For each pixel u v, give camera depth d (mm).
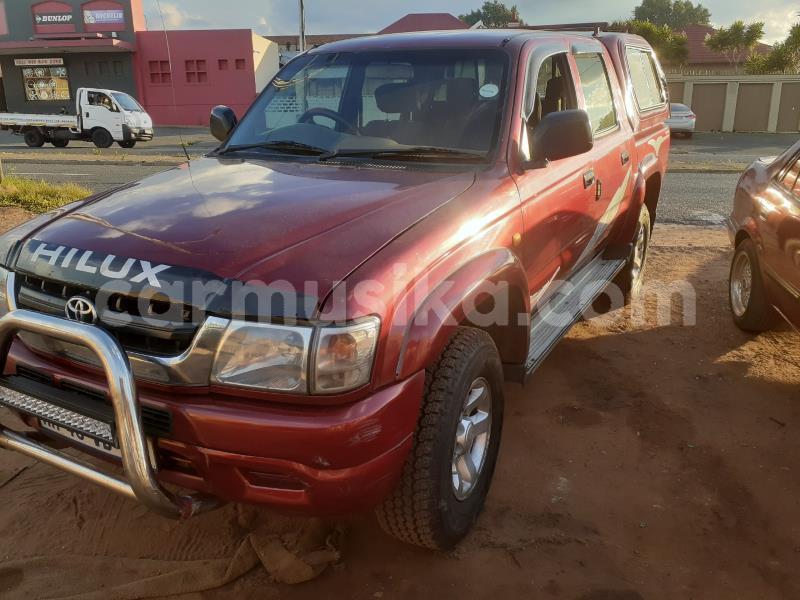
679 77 33406
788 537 2904
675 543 2857
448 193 2801
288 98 3750
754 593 2594
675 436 3658
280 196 2715
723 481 3279
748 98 32656
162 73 34031
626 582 2635
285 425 2057
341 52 3842
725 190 12297
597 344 4855
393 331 2184
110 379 2055
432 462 2420
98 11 33000
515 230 3002
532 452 3498
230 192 2799
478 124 3283
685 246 7656
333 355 2051
